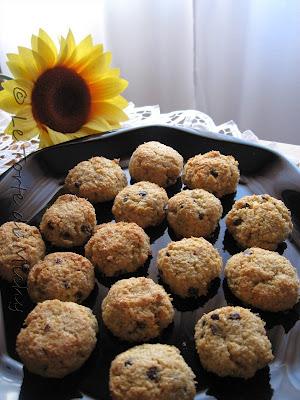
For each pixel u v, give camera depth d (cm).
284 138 46
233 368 19
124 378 18
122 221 27
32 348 19
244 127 46
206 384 19
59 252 25
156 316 21
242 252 24
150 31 43
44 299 22
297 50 41
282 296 22
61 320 20
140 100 47
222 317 20
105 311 21
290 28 40
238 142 31
